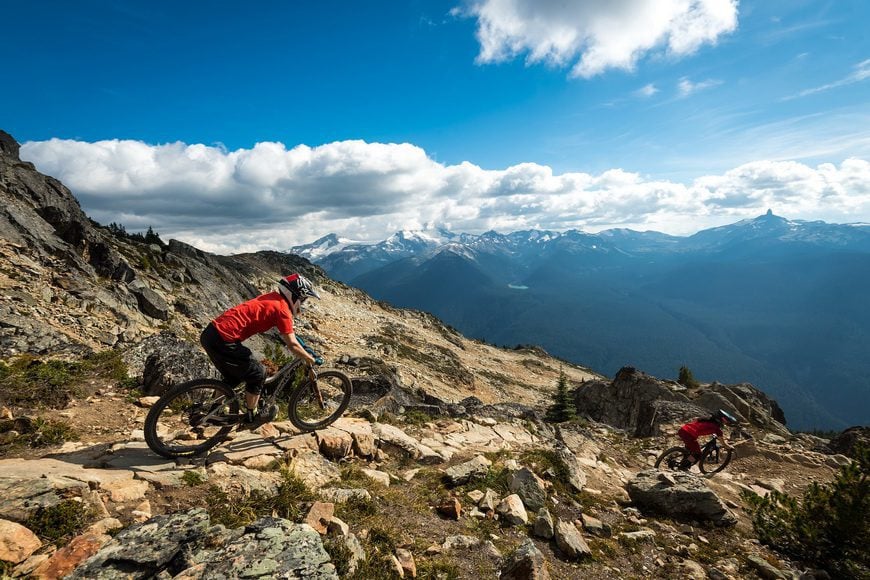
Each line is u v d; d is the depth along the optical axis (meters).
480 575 4.98
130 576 3.36
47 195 29.67
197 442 6.38
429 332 87.94
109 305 22.70
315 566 3.65
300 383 7.00
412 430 10.03
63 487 4.29
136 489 4.68
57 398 8.04
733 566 6.51
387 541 5.06
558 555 5.96
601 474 10.29
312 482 6.02
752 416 20.83
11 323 13.17
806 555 7.19
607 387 32.94
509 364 86.25
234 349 5.64
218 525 4.11
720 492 10.31
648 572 6.06
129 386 9.08
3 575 3.25
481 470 7.69
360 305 87.19
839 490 7.32
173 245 46.66
